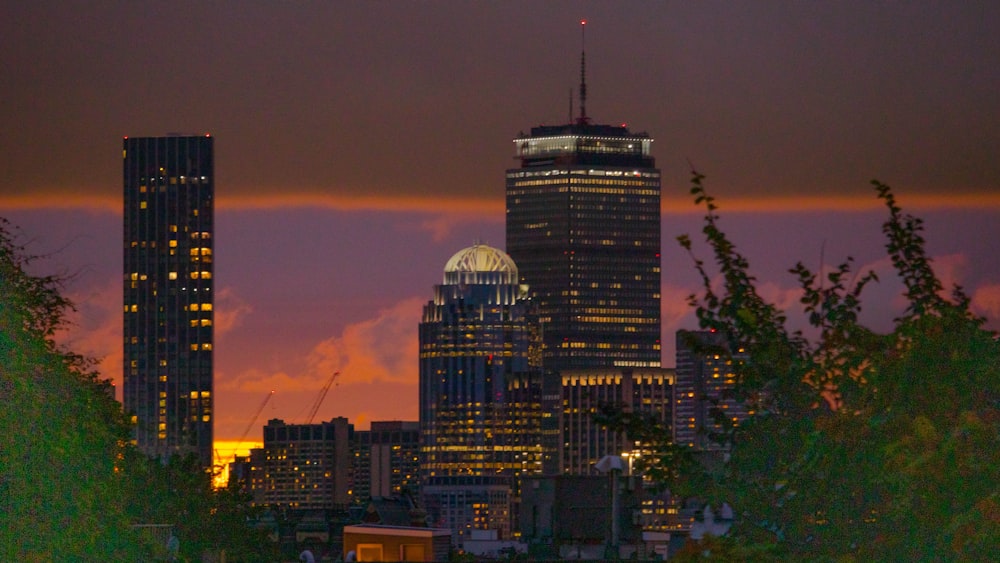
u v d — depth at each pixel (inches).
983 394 6397.6
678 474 6412.4
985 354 6486.2
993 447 6087.6
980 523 5831.7
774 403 6486.2
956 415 6304.1
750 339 6565.0
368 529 6993.1
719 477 6397.6
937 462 5989.2
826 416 6314.0
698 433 6501.0
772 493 6289.4
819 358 6569.9
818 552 6166.3
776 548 6190.9
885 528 6058.1
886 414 6304.1
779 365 6461.6
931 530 5959.6
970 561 5831.7
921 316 6589.6
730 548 6190.9
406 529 6948.8
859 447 6195.9
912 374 6373.0
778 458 6328.7
